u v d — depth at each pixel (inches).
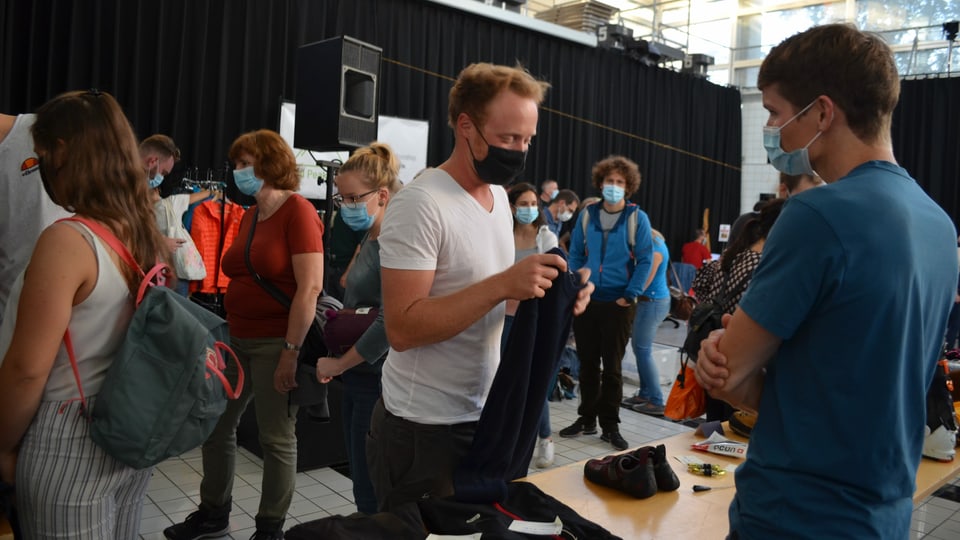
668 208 402.6
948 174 378.3
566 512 51.0
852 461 33.6
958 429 83.8
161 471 119.2
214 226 178.4
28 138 72.8
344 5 261.7
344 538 44.1
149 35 218.8
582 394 151.9
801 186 90.4
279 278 88.3
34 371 45.9
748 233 96.7
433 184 50.8
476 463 51.3
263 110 241.4
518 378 49.7
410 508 48.6
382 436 55.4
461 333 52.2
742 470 38.1
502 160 49.6
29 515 49.2
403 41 278.4
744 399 39.7
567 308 52.3
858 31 36.9
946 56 377.7
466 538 45.6
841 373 33.5
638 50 367.9
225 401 55.1
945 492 129.7
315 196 238.8
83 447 49.1
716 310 87.7
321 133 161.9
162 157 135.0
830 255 33.0
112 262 49.8
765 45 432.1
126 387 48.5
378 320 68.7
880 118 36.3
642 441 149.6
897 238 33.2
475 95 49.6
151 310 50.8
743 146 446.3
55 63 203.6
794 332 34.6
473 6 293.9
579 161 351.6
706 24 454.6
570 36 335.3
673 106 399.9
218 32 232.2
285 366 85.6
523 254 135.0
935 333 37.1
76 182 50.2
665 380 212.8
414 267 48.7
